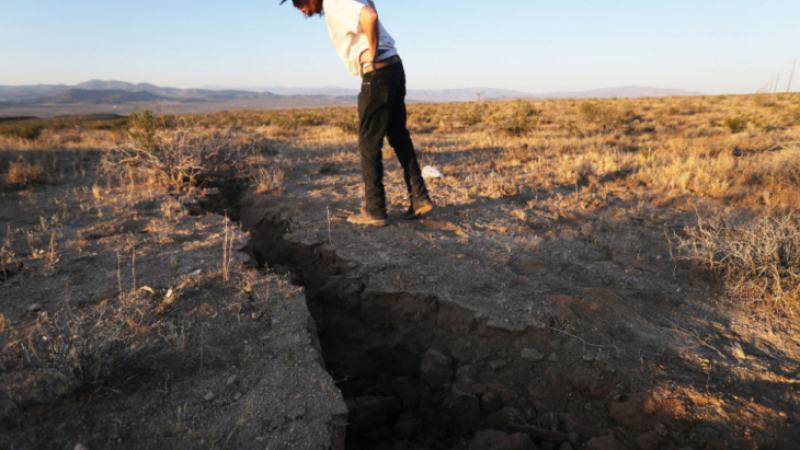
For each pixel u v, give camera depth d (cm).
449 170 693
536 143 963
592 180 586
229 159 764
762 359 238
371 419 287
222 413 190
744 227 380
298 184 626
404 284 326
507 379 256
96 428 176
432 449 265
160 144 652
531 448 228
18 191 550
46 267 311
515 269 344
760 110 2528
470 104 4916
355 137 1288
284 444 177
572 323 272
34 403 183
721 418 203
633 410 217
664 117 2170
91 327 237
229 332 246
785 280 288
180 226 419
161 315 256
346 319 344
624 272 335
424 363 290
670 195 514
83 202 496
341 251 377
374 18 331
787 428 194
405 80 388
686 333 262
